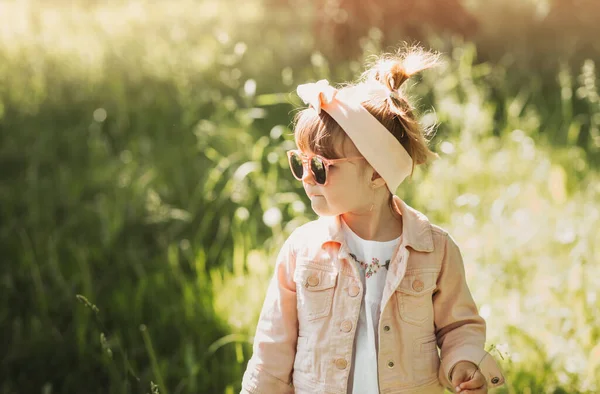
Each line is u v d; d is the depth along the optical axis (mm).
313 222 2158
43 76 7820
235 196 4707
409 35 7859
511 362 2922
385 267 2049
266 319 2135
